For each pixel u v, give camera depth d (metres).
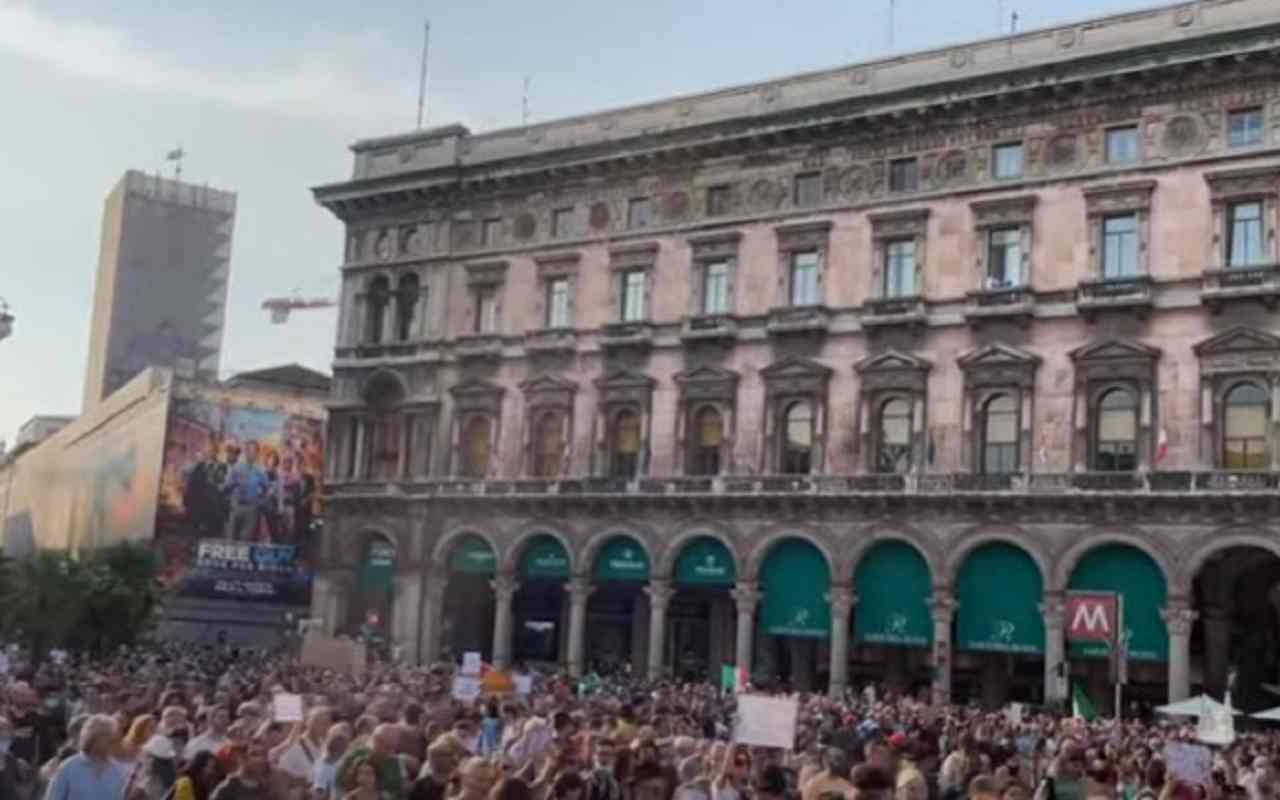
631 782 21.09
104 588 79.19
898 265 70.69
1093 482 62.66
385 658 80.75
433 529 83.69
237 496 111.69
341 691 37.25
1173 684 59.28
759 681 70.69
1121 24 65.38
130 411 126.00
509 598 79.88
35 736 28.77
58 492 159.38
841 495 68.56
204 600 109.06
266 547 112.12
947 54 70.19
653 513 75.12
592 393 79.62
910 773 18.14
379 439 88.88
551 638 82.31
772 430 72.88
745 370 74.25
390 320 89.19
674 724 33.66
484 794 15.82
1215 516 59.56
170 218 194.62
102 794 16.77
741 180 76.06
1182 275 62.56
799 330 72.19
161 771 21.08
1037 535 63.62
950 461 67.25
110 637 79.06
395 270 89.25
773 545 71.06
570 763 21.28
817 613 69.44
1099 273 64.75
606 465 78.50
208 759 19.22
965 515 65.62
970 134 69.00
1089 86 65.31
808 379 71.75
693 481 74.12
